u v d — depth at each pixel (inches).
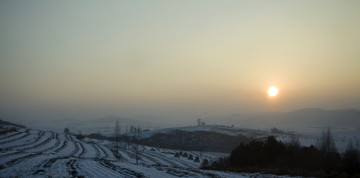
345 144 3624.5
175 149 5270.7
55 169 1033.5
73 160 1531.7
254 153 1958.7
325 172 1403.8
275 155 1900.8
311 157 1750.7
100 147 3759.8
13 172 890.7
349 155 1616.6
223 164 2166.6
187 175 1070.4
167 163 2805.1
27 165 1155.9
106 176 906.1
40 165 1167.6
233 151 2150.6
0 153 1640.0
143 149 4392.2
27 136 3671.3
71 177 837.8
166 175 1022.4
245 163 1940.2
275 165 1776.6
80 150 3065.9
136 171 1082.7
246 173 1326.3
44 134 4522.6
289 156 1859.0
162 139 6146.7
